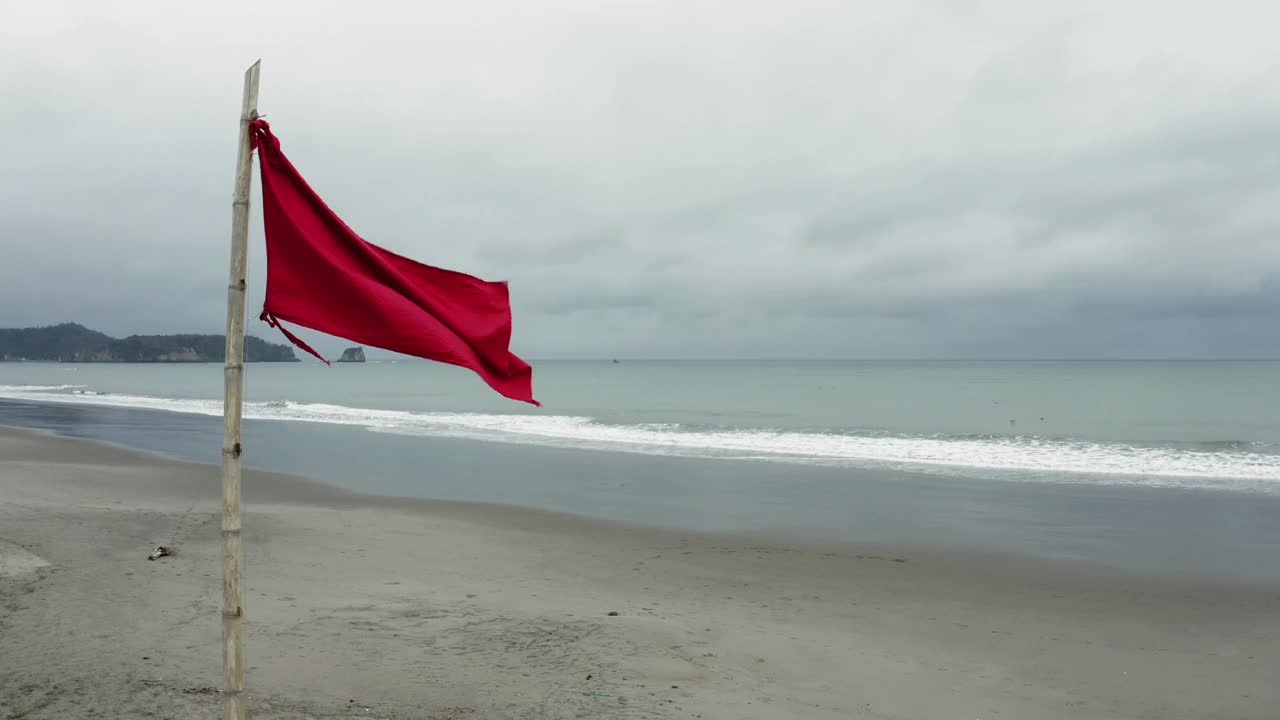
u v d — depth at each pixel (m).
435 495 16.11
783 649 7.26
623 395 61.31
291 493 16.03
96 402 46.75
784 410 43.19
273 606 8.00
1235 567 10.63
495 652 6.84
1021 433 29.80
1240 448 23.52
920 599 9.10
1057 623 8.30
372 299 3.22
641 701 5.86
